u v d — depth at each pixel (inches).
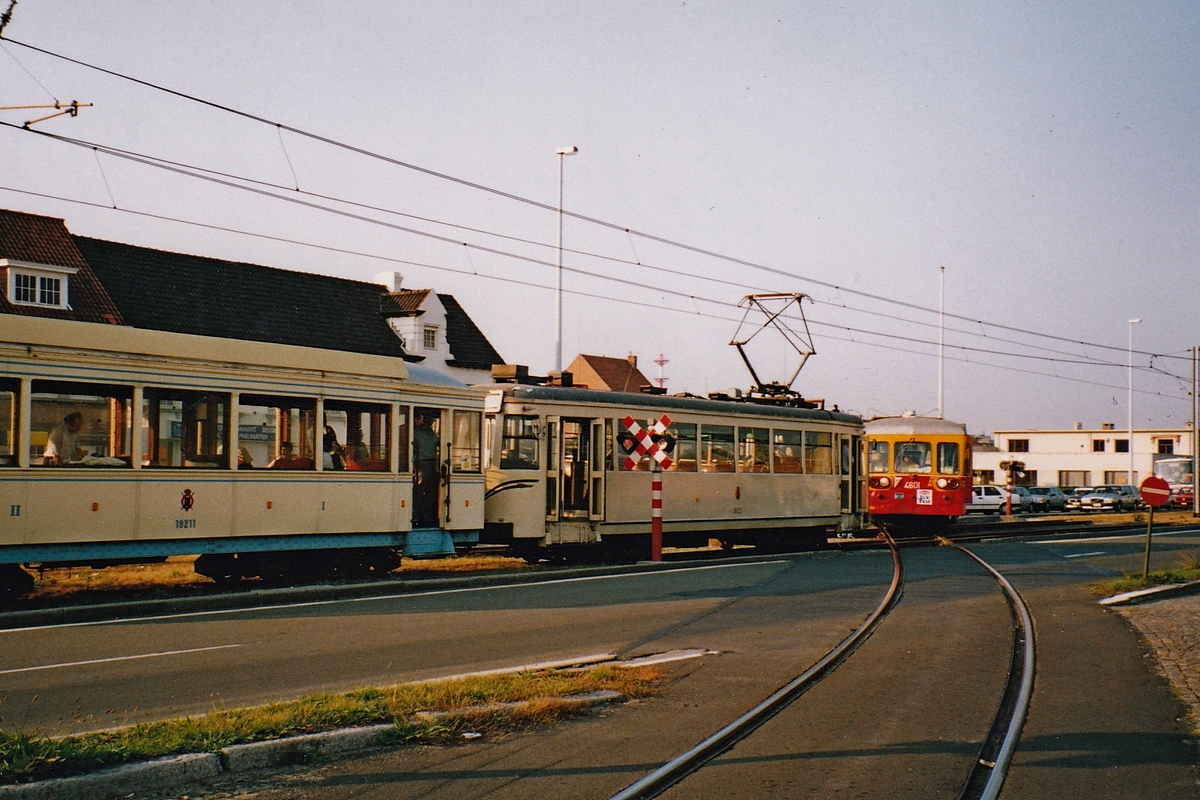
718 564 871.7
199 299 1496.1
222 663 399.9
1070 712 342.6
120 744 256.1
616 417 868.0
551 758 274.8
